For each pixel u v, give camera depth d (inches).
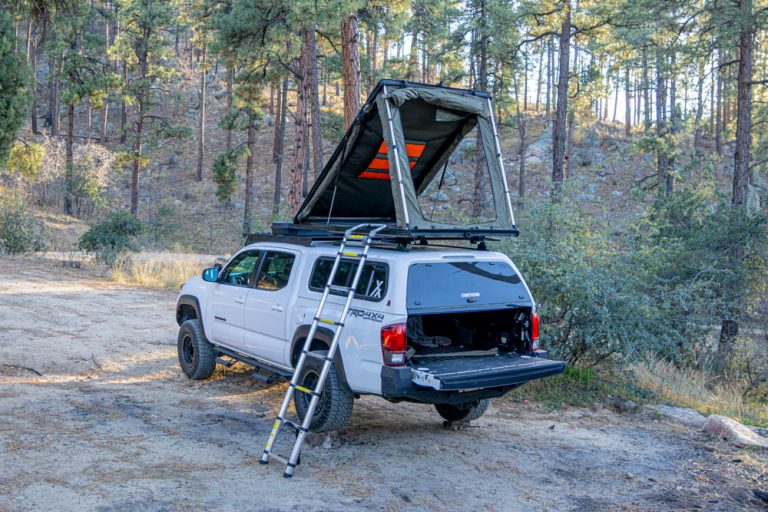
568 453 257.3
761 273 622.8
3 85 823.7
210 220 1820.9
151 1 1694.1
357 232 268.2
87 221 1630.2
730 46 788.6
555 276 371.6
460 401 231.6
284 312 272.4
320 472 217.8
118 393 299.3
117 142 2315.5
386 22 824.9
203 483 200.2
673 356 460.4
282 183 2052.2
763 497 218.5
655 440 282.8
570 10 952.3
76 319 454.6
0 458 208.2
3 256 776.9
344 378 234.8
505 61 1218.0
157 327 456.4
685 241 687.1
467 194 1807.3
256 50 927.7
